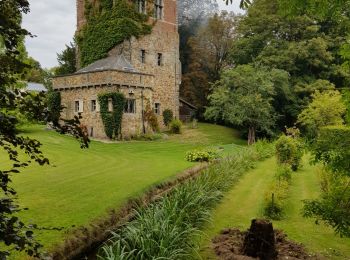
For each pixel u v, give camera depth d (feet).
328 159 19.94
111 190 41.73
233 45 155.84
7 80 11.63
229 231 33.12
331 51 139.44
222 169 52.37
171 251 24.61
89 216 31.78
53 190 41.19
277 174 52.24
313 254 28.89
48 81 164.96
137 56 119.44
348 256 28.73
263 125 116.47
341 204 20.72
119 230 29.22
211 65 177.06
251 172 63.16
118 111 100.83
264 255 27.37
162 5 127.44
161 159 70.85
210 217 35.65
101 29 120.26
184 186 38.58
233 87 118.32
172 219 29.48
